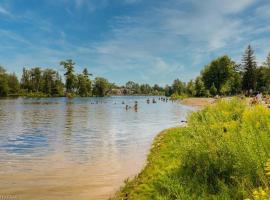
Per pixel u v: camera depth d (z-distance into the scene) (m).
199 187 6.87
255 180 6.24
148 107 67.75
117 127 27.30
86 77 182.25
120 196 8.35
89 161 13.17
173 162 9.52
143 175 9.98
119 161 13.04
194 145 8.29
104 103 92.94
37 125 29.23
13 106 70.25
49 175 11.01
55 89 175.38
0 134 22.59
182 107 65.19
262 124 8.48
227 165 7.35
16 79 171.25
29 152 15.38
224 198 6.14
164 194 7.16
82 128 26.47
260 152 6.43
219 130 8.88
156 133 22.44
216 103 17.00
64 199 8.55
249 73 119.31
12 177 10.73
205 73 129.75
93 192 9.10
